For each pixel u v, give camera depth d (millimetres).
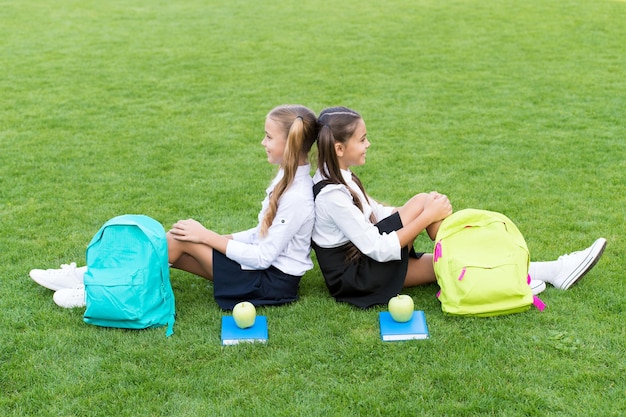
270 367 3275
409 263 4012
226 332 3521
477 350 3350
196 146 6820
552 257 4387
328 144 3713
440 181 5805
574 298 3836
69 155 6555
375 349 3402
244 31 12844
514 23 12930
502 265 3641
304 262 3873
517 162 6199
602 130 7055
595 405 2951
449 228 3797
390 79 9391
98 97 8656
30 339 3527
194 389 3133
